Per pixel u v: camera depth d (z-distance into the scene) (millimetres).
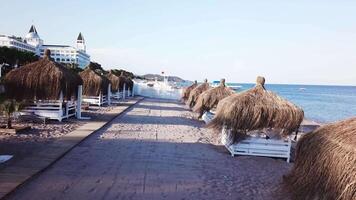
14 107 13727
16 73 16469
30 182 7906
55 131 14398
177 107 32938
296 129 12008
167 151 12398
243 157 12242
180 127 18984
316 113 41125
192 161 11156
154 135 15672
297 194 7191
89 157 10648
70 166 9484
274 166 11281
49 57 17234
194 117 24688
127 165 10023
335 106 54281
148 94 50188
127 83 43250
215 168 10492
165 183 8609
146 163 10414
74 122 17484
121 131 16094
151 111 27297
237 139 12227
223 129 13398
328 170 6156
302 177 7242
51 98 16828
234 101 12172
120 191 7789
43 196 7121
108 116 21062
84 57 135000
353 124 6758
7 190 7047
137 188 8086
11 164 8984
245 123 11875
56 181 8133
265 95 12352
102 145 12602
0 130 13312
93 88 27328
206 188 8484
